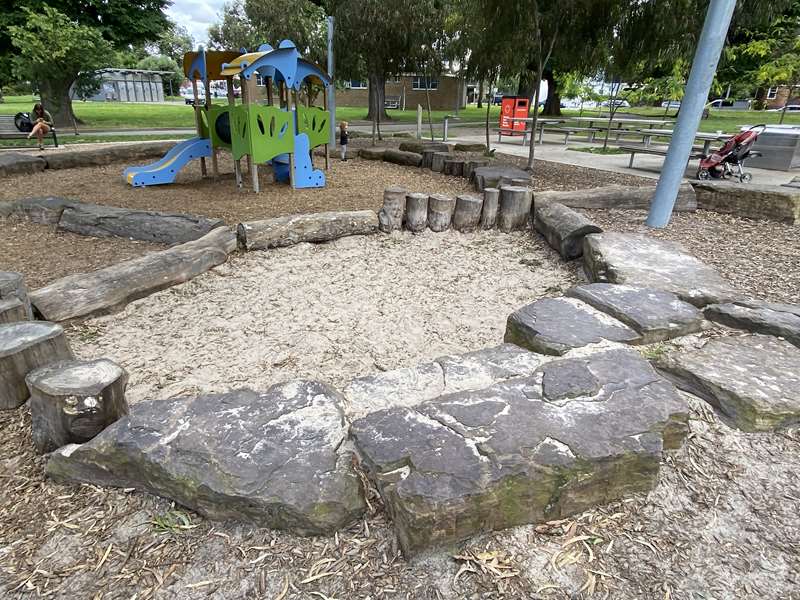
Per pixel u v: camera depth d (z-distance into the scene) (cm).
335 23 1277
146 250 473
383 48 1232
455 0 977
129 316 355
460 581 159
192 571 162
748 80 1864
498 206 555
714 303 324
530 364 240
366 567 163
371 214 536
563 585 159
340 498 171
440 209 537
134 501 188
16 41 1356
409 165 1005
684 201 609
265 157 669
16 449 216
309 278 427
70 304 337
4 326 253
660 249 420
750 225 553
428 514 158
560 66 980
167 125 1820
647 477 189
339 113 2817
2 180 771
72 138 1352
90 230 511
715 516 183
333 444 187
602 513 184
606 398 208
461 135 1755
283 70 660
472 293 405
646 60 882
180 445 185
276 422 197
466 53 1027
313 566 164
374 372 292
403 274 442
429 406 202
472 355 251
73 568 164
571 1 754
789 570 164
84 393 194
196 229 488
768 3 759
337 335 336
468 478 167
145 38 1845
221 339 327
